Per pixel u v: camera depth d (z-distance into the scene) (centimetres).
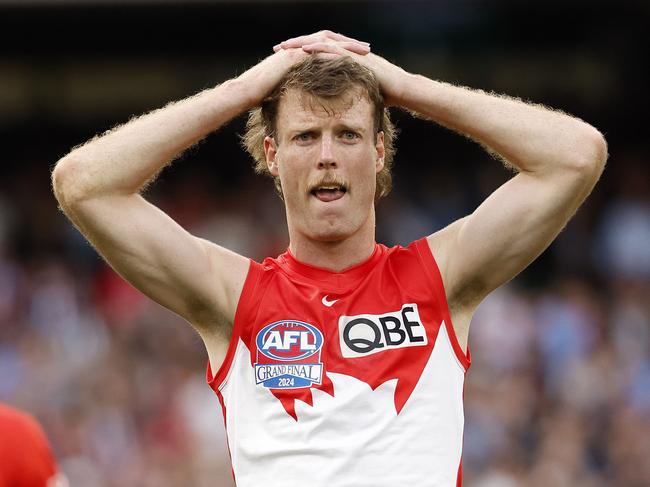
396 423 1620
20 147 6744
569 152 1686
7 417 1858
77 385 4969
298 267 1727
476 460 4478
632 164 6488
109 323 5384
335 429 1617
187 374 4956
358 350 1652
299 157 1681
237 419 1667
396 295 1692
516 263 1694
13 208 6506
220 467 4616
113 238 1677
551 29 6300
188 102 1727
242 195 6334
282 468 1616
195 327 1734
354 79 1681
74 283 5738
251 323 1689
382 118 1755
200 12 5838
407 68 6316
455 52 6312
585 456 4603
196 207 6284
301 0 5584
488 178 6384
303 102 1670
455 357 1673
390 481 1597
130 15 5922
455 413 1652
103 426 4769
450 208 6256
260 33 6294
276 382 1653
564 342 5175
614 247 6050
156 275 1689
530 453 4572
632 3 5834
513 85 6488
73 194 1677
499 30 6262
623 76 6519
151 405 4853
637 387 4984
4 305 5634
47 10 5744
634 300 5722
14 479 1834
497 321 5144
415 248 1728
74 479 4631
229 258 1733
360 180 1684
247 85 1714
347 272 1716
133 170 1684
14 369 5144
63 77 6662
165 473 4609
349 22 6097
